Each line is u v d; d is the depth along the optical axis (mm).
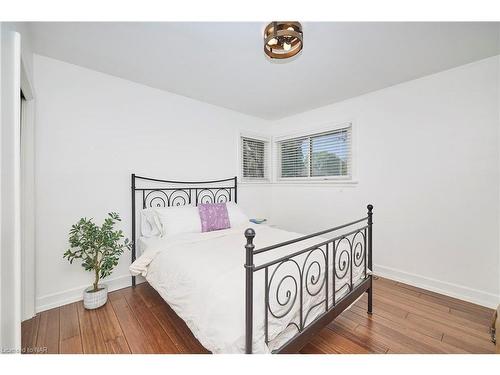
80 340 1493
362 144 2695
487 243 1927
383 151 2520
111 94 2182
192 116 2809
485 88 1906
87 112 2043
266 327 997
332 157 3035
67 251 1800
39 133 1808
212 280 1215
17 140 1016
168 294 1463
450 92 2076
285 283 1218
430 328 1628
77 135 1992
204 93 2637
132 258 2309
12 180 992
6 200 958
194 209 2393
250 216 3502
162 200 2545
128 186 2299
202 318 1119
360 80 2293
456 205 2072
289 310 1132
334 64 1973
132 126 2318
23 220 1693
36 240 1805
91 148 2068
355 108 2752
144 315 1788
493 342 1457
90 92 2059
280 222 3688
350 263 1644
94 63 1956
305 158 3373
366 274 1836
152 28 1497
